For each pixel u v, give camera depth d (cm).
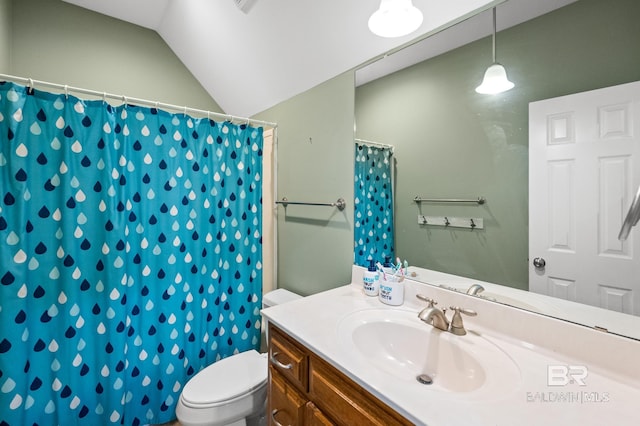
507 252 100
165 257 161
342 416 82
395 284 122
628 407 65
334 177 161
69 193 136
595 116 81
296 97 185
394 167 133
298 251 189
